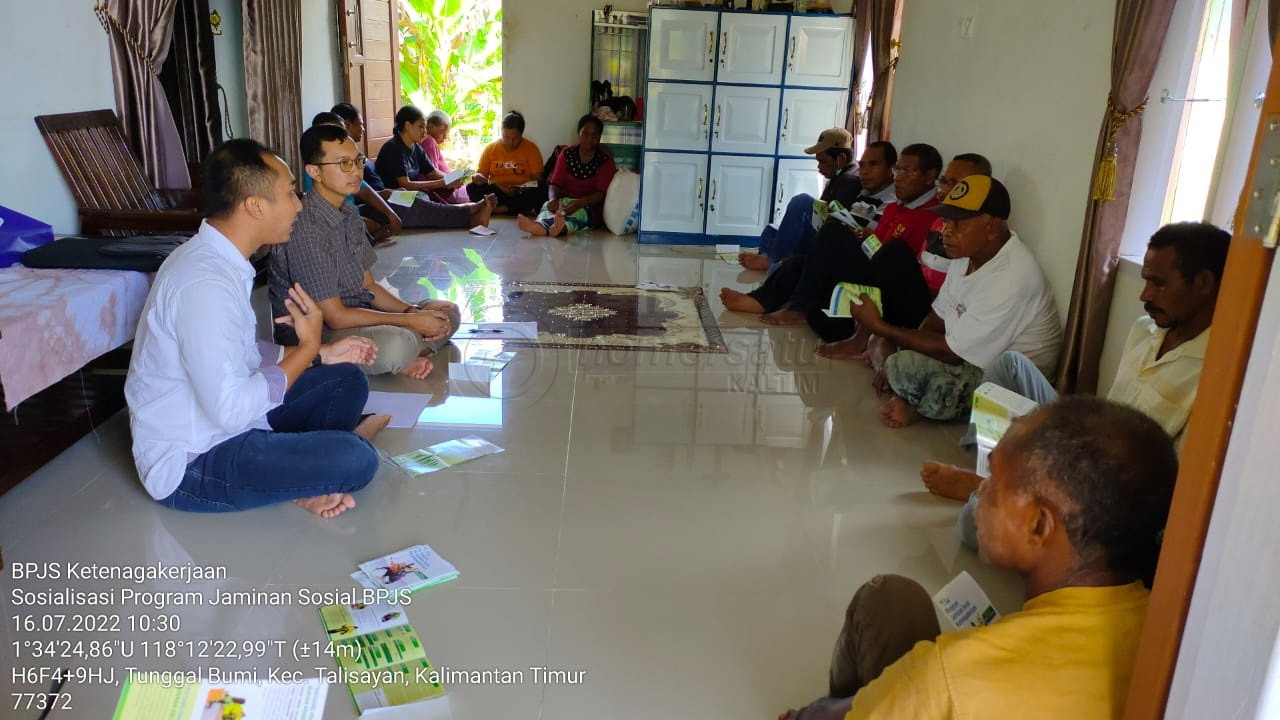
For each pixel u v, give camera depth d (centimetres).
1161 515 110
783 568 228
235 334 219
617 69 763
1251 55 242
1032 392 275
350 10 825
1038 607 113
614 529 244
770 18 630
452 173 723
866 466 291
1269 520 87
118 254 303
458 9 1055
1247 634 90
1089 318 297
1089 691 107
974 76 414
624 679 185
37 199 365
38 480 260
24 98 360
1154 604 104
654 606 210
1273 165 88
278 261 330
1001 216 311
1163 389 219
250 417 223
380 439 298
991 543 122
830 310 381
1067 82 323
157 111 457
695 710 177
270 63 619
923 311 387
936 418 324
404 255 598
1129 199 288
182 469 233
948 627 196
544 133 781
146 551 224
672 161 658
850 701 144
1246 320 91
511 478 272
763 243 601
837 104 646
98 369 331
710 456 295
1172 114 283
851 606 156
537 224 682
